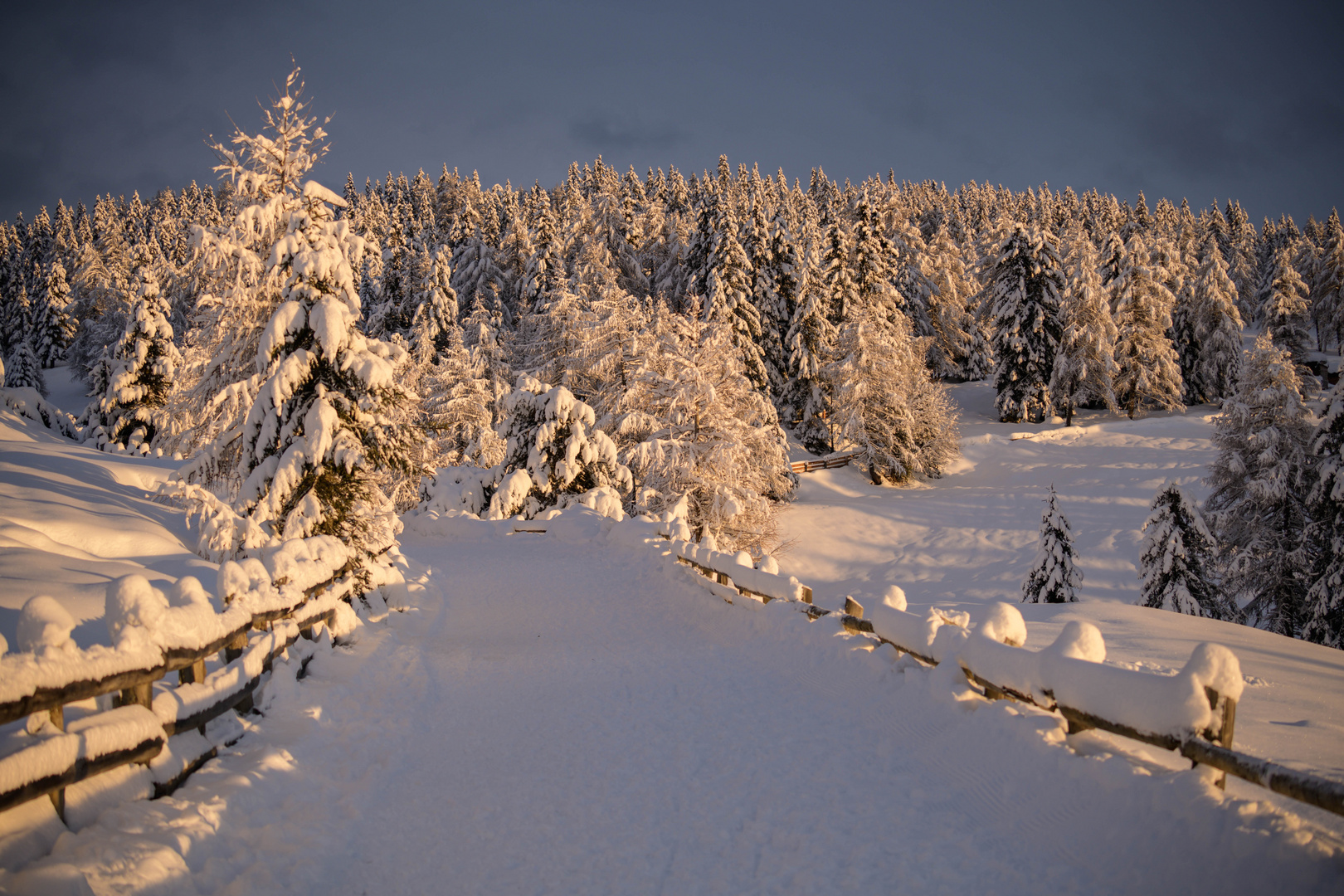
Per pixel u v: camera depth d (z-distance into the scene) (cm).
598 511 2322
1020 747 518
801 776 580
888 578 3322
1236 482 2809
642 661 980
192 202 13900
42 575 786
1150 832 406
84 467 1602
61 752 378
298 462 1109
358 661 864
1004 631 634
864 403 4569
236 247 1480
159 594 504
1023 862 432
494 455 3738
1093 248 5512
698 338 3039
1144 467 4353
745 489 2742
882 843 468
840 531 3841
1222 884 363
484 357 4622
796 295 5125
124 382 3419
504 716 779
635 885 445
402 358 1288
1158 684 441
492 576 1661
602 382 3453
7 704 348
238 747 573
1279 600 2631
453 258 7256
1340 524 2344
